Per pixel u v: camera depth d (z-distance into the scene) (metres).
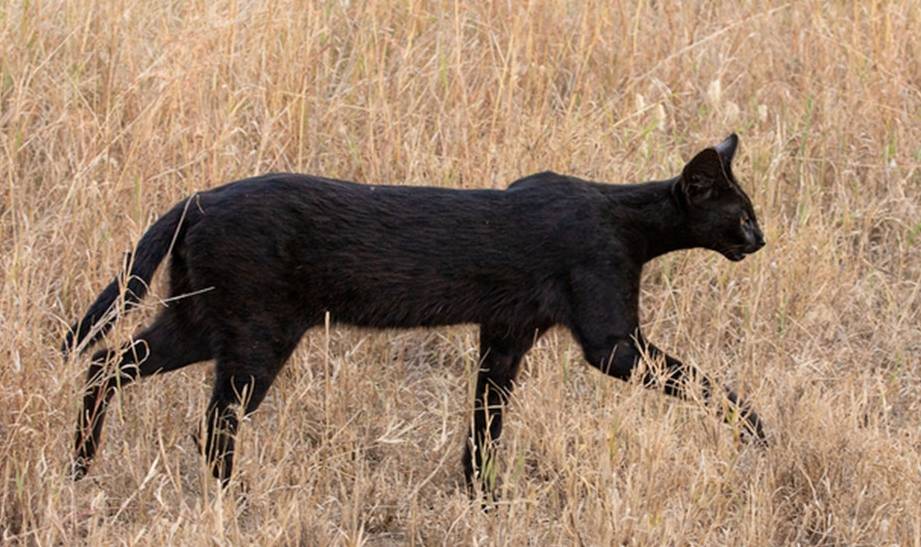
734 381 13.46
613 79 17.16
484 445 11.82
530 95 16.19
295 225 11.08
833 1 18.53
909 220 15.48
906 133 16.47
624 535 10.62
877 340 14.29
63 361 11.36
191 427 12.34
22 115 14.68
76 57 15.63
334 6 17.09
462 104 15.45
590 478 11.38
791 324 14.20
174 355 11.52
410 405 13.07
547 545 10.91
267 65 15.55
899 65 17.09
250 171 14.50
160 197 14.12
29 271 12.19
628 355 11.56
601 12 17.39
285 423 12.01
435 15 17.30
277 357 11.23
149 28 16.25
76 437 11.30
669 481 11.31
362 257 11.23
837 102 16.88
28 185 14.18
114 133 14.64
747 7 18.44
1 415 10.92
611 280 11.62
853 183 16.05
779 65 17.77
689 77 17.36
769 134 16.08
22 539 10.28
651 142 15.63
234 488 11.07
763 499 11.17
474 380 13.15
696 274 14.58
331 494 11.62
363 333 12.27
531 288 11.60
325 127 15.34
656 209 11.93
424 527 11.16
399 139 14.84
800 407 12.24
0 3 15.84
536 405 12.45
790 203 15.85
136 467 11.38
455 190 11.67
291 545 10.62
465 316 11.66
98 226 13.48
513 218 11.57
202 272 10.98
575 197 11.73
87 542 10.20
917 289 14.67
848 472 11.72
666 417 11.76
